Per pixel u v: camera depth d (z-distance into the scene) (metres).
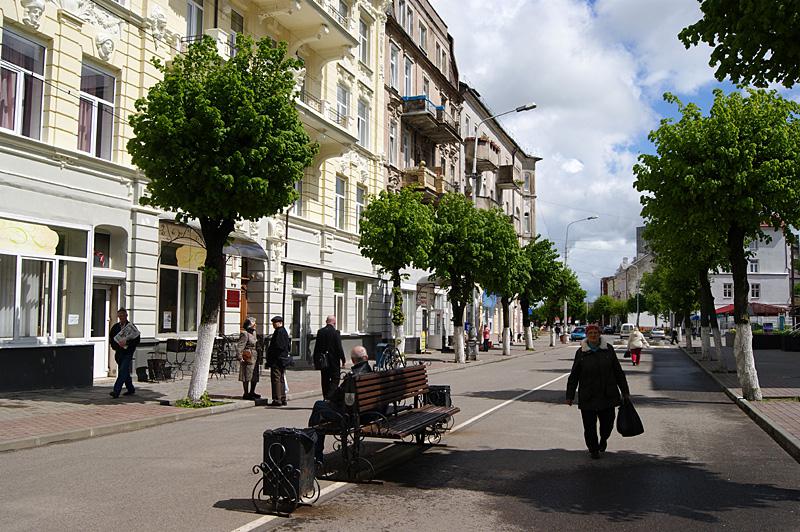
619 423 8.60
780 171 13.86
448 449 9.45
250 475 7.56
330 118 26.88
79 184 15.63
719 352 23.08
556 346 54.81
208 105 12.73
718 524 5.98
